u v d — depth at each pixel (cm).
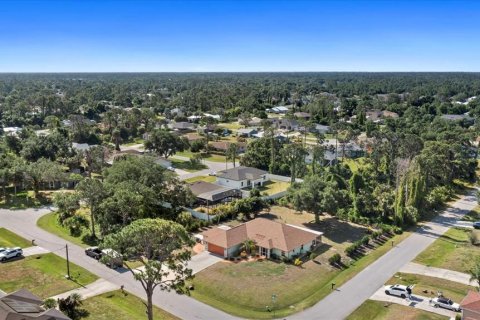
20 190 8300
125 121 14825
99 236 5878
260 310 4309
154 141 11200
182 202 6862
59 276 4841
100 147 9775
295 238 5716
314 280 4953
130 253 3588
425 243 6184
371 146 10962
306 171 9644
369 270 5256
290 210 7500
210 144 12875
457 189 9119
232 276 4975
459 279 4997
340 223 6919
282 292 4647
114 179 6638
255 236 5803
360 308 4338
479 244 6131
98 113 19200
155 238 3478
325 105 19662
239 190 8169
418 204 7388
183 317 4112
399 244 6144
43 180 8200
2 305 3606
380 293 4656
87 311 4094
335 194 6769
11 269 4981
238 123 17888
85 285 4653
